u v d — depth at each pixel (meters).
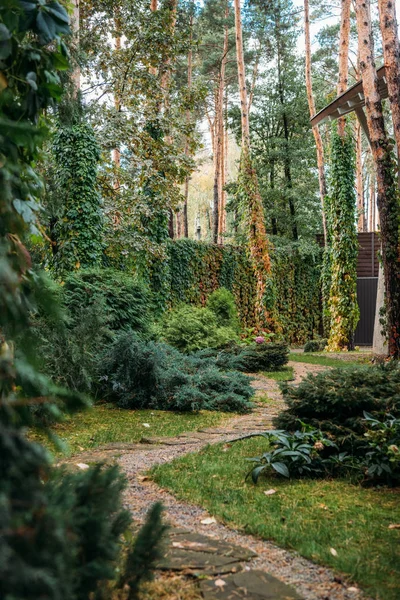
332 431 5.05
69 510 1.68
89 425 7.00
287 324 27.44
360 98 15.28
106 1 15.87
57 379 6.79
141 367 8.53
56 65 2.30
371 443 4.59
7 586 1.13
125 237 15.37
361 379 5.53
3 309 1.75
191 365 10.10
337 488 4.35
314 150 34.66
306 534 3.26
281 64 35.16
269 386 11.29
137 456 5.37
